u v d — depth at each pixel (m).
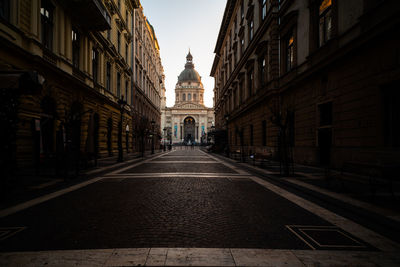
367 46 9.13
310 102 13.72
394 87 8.41
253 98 23.41
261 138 20.91
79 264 2.89
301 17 14.73
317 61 12.83
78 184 8.22
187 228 4.12
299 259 3.07
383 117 8.66
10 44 9.87
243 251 3.28
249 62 24.12
